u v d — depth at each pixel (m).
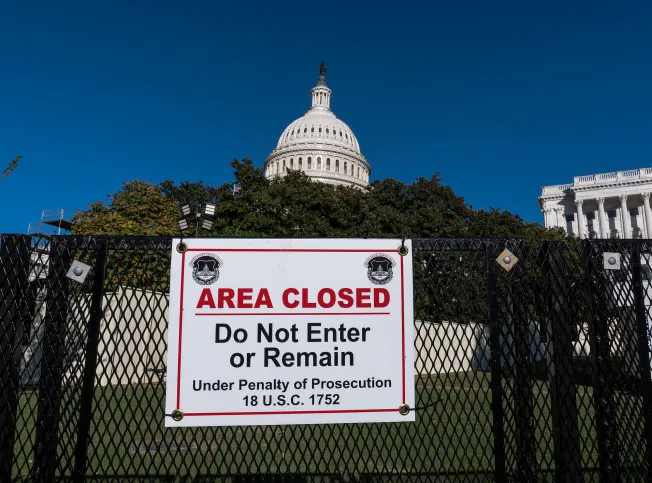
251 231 27.38
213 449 6.10
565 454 3.61
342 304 3.64
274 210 28.91
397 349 3.64
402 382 3.61
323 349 3.58
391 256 3.73
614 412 3.77
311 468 5.23
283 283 3.62
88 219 25.06
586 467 3.92
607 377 3.77
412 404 3.60
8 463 3.32
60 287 3.56
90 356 3.50
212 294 3.56
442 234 34.62
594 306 3.81
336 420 3.53
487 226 36.44
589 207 67.94
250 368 3.51
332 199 32.72
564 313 3.75
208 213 22.36
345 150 86.19
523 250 3.88
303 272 3.64
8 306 3.42
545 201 70.56
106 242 3.61
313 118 91.19
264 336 3.55
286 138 91.12
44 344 3.52
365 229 32.09
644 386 3.72
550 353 3.76
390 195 39.06
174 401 3.43
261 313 3.57
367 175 90.56
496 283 3.80
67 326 3.59
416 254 3.94
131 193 27.03
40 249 3.59
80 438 3.43
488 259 3.83
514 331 3.84
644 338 3.76
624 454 3.86
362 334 3.63
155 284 3.72
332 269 3.67
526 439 3.77
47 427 3.46
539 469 3.97
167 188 50.19
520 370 3.81
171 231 25.61
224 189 29.05
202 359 3.49
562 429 3.63
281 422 3.49
